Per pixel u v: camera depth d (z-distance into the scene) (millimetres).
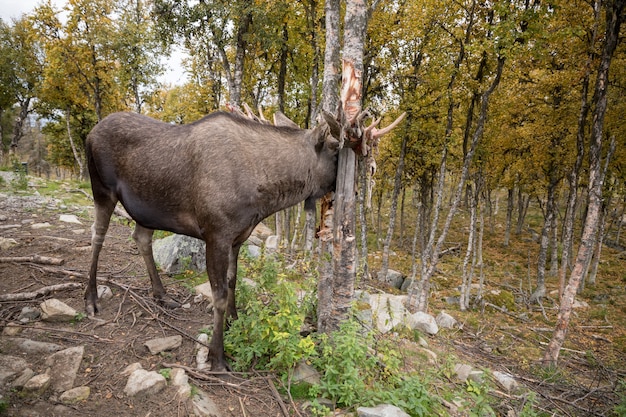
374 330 4367
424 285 11047
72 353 3201
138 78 18078
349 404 3215
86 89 21516
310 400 3266
